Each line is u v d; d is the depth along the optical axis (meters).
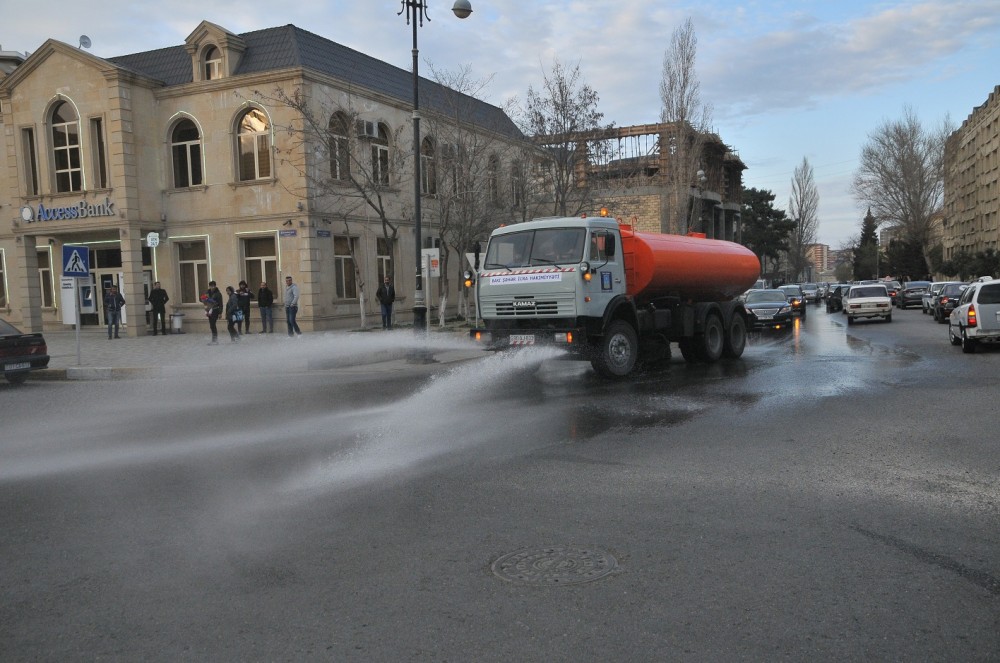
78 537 5.42
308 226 26.03
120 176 26.97
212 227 27.61
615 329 13.38
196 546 5.16
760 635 3.69
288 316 23.88
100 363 18.16
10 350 15.76
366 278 28.86
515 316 13.32
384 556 4.87
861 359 16.06
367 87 28.52
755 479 6.48
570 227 13.12
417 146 18.64
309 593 4.32
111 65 26.67
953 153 79.88
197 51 27.48
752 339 23.39
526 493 6.23
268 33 27.80
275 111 26.17
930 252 74.00
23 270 29.44
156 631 3.91
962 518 5.35
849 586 4.23
